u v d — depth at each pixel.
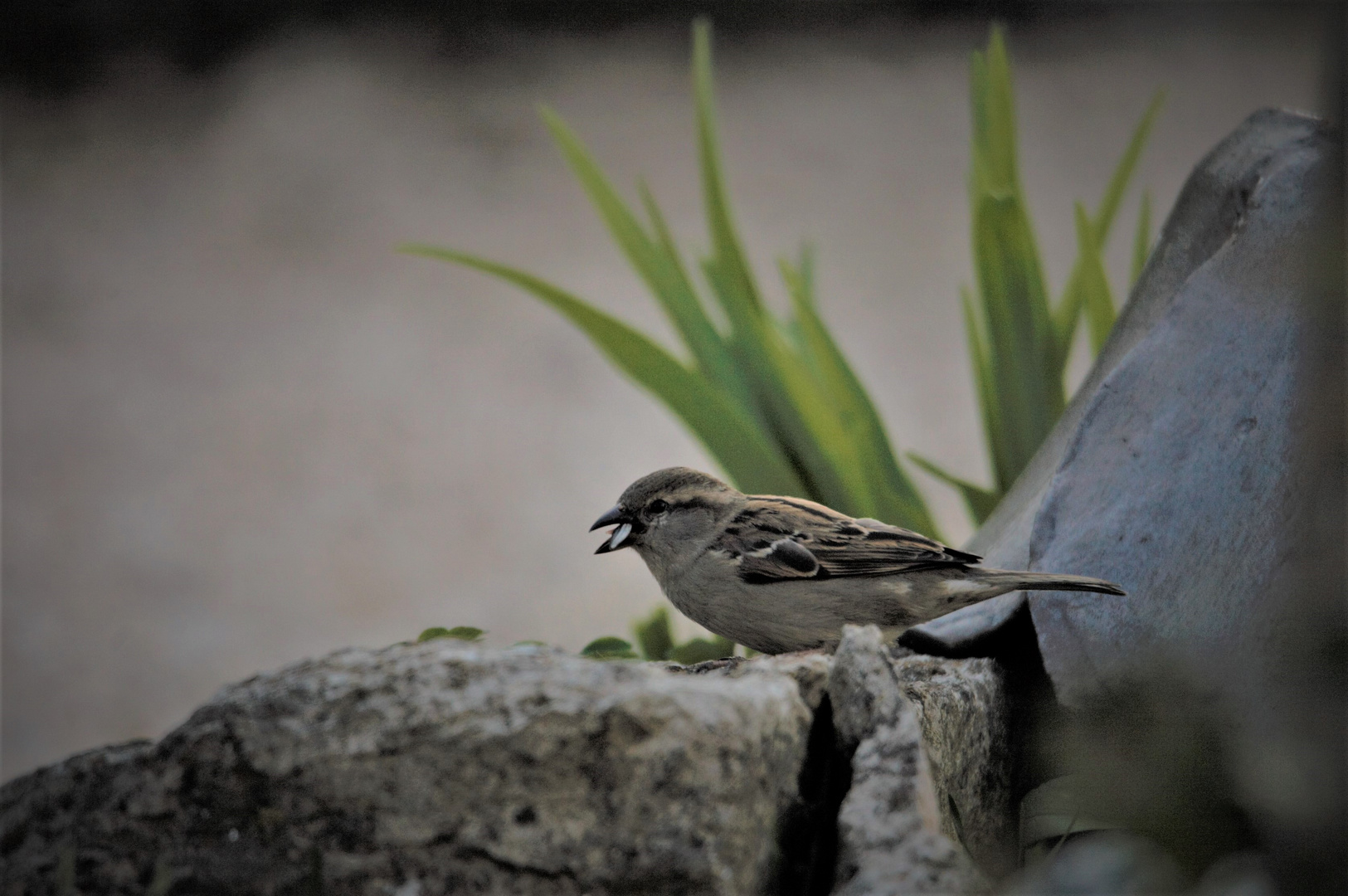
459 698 4.74
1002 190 5.03
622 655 4.86
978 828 4.83
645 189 5.05
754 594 4.88
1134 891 4.70
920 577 4.87
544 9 15.91
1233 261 4.85
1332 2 4.73
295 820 4.73
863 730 4.75
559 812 4.73
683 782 4.73
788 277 5.02
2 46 14.61
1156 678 4.78
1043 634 4.84
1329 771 4.70
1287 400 4.81
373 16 15.86
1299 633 4.72
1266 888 4.70
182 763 4.73
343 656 4.75
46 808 4.74
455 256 5.00
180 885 4.73
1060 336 5.04
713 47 15.19
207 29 15.42
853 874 4.73
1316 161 4.85
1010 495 4.97
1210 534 4.82
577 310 5.00
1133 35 14.37
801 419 5.01
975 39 14.91
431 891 4.73
